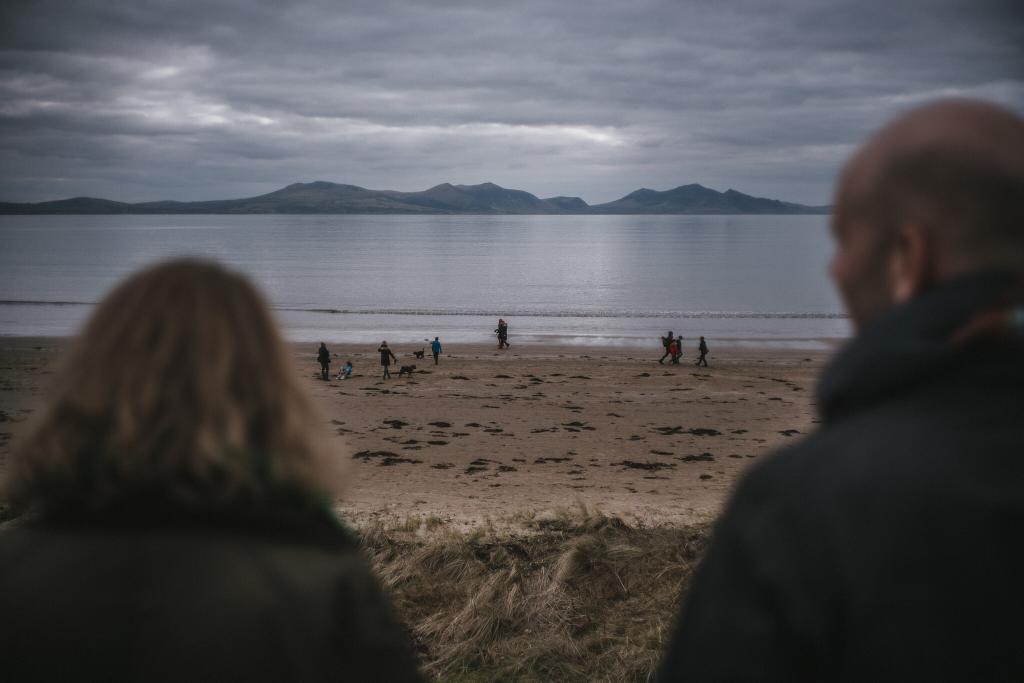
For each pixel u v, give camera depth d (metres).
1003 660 0.84
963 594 0.86
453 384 27.50
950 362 0.96
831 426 1.07
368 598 1.23
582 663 5.27
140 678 1.04
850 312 1.17
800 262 132.00
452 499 12.26
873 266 1.10
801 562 0.94
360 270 113.00
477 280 96.44
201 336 1.23
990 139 1.03
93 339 1.24
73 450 1.14
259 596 1.10
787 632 0.93
